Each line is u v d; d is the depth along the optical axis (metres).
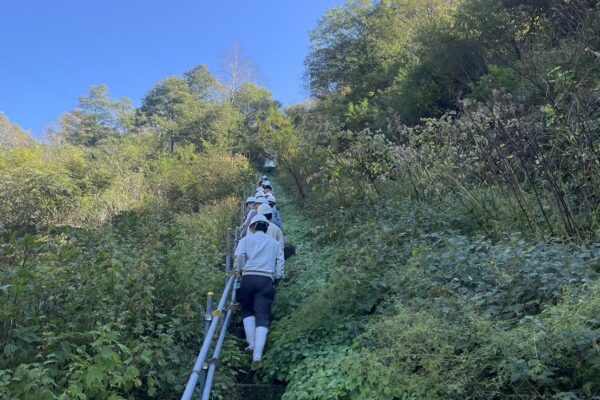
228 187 18.69
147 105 67.25
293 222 12.87
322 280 6.78
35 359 3.82
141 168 22.42
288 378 4.64
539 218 5.87
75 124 58.94
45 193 16.77
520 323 3.47
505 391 3.31
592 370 3.05
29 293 4.28
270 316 6.50
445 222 6.41
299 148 14.13
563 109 6.20
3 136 43.16
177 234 8.75
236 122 36.84
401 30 30.91
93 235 7.36
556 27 10.84
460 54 12.59
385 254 6.11
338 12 39.22
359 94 27.08
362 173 9.91
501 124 6.33
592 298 3.29
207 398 3.75
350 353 4.23
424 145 8.24
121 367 3.82
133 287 5.12
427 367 3.49
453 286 4.47
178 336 5.25
